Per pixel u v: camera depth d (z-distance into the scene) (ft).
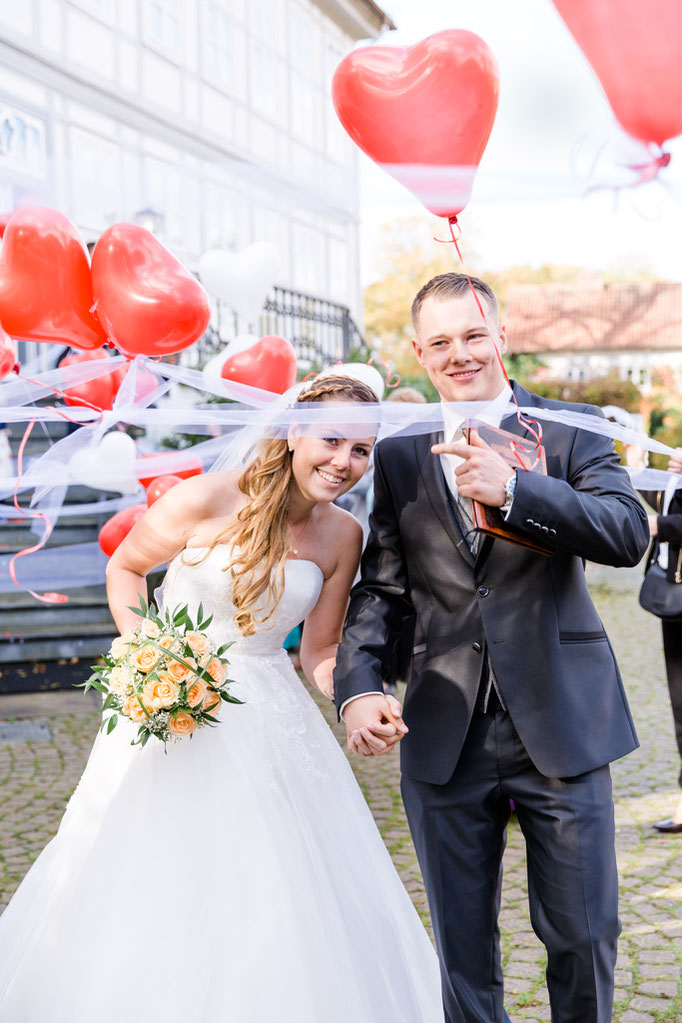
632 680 23.72
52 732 19.76
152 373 11.39
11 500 19.69
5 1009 6.93
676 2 5.35
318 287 28.96
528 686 6.90
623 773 16.69
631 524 6.65
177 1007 6.43
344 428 7.16
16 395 11.23
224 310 24.94
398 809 15.25
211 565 7.52
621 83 5.71
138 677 6.86
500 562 7.02
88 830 7.29
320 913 6.79
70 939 6.88
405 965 7.37
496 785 7.04
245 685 7.55
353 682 7.04
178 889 6.75
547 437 7.22
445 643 7.20
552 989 6.98
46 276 8.33
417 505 7.32
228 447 8.20
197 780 7.09
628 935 10.82
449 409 7.13
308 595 7.76
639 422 12.42
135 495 21.54
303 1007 6.28
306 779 7.45
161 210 7.92
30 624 24.94
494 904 7.17
